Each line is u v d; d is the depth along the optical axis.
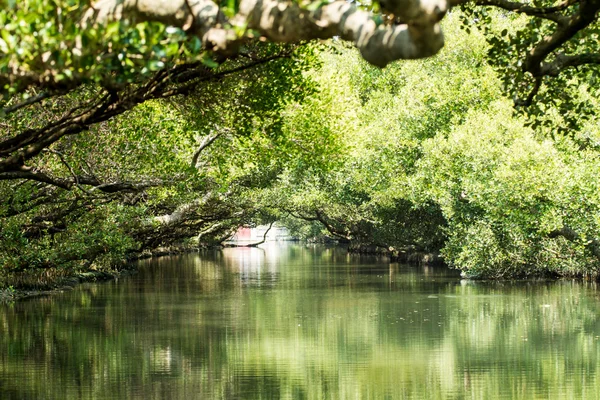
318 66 22.23
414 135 53.41
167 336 25.30
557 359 20.95
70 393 17.34
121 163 26.55
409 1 5.99
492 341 23.86
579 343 23.33
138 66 8.83
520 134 38.56
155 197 38.88
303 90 21.05
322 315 30.52
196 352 22.44
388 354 21.97
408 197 54.09
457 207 45.44
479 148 39.94
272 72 19.64
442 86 50.91
